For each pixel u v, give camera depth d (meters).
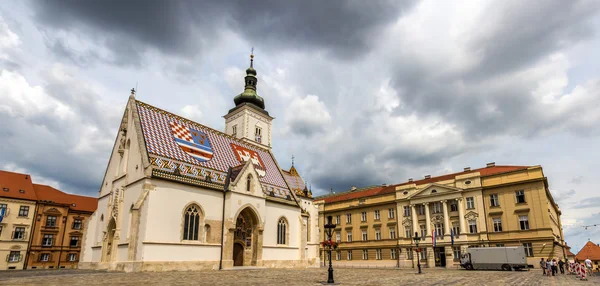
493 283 32.19
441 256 71.44
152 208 39.53
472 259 59.41
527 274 46.91
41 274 34.09
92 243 49.03
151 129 46.38
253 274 37.91
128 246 37.62
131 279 28.81
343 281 32.03
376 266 80.00
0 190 68.31
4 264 65.69
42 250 71.19
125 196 42.69
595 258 103.50
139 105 48.19
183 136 50.75
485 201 67.69
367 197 86.50
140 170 41.38
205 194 45.72
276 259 54.41
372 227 83.56
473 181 69.56
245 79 80.69
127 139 46.25
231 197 47.56
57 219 74.94
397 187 80.62
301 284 27.88
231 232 46.53
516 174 64.94
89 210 80.12
